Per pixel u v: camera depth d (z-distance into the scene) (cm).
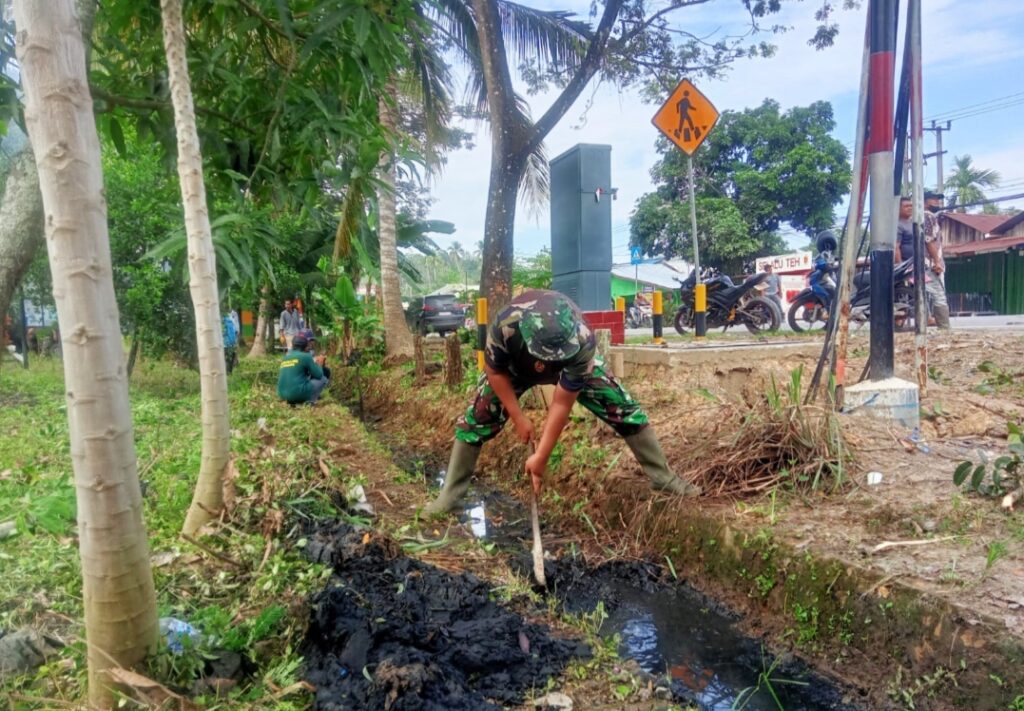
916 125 466
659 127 688
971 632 231
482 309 788
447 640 275
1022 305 1950
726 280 1012
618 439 482
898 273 868
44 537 324
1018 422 451
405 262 1670
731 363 600
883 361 454
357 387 1105
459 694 231
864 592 269
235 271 363
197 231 334
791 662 279
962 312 2100
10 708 194
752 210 2327
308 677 237
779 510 347
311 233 1471
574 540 421
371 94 480
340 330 1336
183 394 894
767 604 311
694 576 354
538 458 342
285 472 432
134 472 194
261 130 472
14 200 566
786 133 2317
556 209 887
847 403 451
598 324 734
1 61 375
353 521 386
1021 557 267
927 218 861
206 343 346
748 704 254
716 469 394
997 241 2086
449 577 329
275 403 846
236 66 468
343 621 269
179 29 315
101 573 190
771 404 410
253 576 302
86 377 181
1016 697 212
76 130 171
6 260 566
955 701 229
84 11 410
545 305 328
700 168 2402
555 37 960
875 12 431
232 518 352
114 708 191
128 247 850
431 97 1034
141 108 444
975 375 607
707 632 309
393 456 671
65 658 225
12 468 443
